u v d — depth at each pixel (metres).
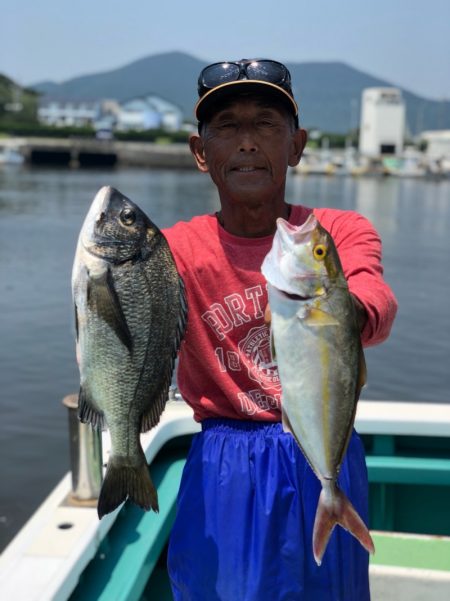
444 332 13.36
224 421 2.17
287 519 2.07
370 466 3.11
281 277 1.73
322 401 1.78
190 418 3.19
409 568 2.67
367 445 3.31
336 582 2.07
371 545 1.84
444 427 3.15
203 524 2.12
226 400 2.16
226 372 2.14
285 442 2.10
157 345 1.93
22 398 9.19
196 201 38.31
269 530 2.05
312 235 1.72
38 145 77.44
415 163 82.00
